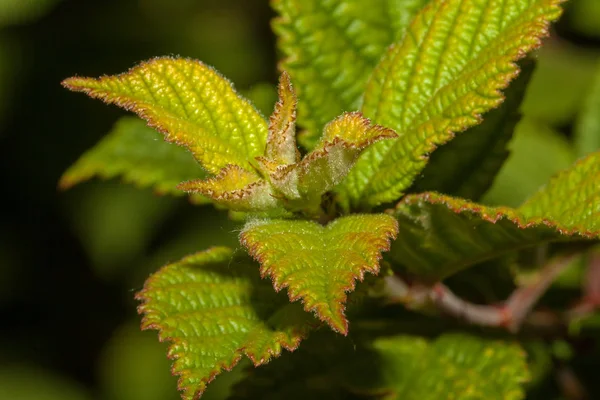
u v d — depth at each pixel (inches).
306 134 14.1
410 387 13.9
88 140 22.5
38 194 22.8
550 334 14.7
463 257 13.4
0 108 22.5
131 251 22.5
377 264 12.3
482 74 13.1
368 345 14.0
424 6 13.9
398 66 13.5
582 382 15.4
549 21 13.1
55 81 22.8
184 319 12.9
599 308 15.2
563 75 18.6
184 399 12.5
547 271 14.4
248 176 12.7
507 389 13.7
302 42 14.2
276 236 12.5
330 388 13.8
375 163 13.4
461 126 13.1
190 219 22.3
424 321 14.1
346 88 14.2
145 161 15.3
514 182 16.8
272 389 13.8
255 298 13.1
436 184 13.7
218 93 13.1
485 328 14.2
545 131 17.0
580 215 13.2
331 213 13.1
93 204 22.6
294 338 12.6
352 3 14.2
